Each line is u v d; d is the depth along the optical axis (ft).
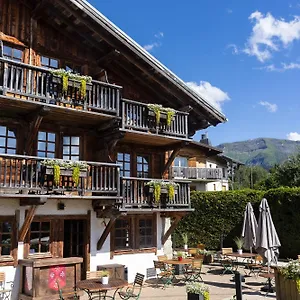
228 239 70.95
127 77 48.67
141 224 48.39
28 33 41.14
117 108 41.63
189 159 115.96
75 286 34.17
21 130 39.58
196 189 119.65
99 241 43.19
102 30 42.75
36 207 36.22
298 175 102.68
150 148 50.29
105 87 41.47
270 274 40.34
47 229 40.47
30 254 38.70
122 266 43.37
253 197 69.56
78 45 44.88
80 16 41.14
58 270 34.35
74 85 38.37
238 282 29.68
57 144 42.11
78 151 43.55
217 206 72.38
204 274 52.34
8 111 38.22
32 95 35.99
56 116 39.99
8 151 38.78
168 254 50.47
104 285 30.63
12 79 35.17
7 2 40.19
